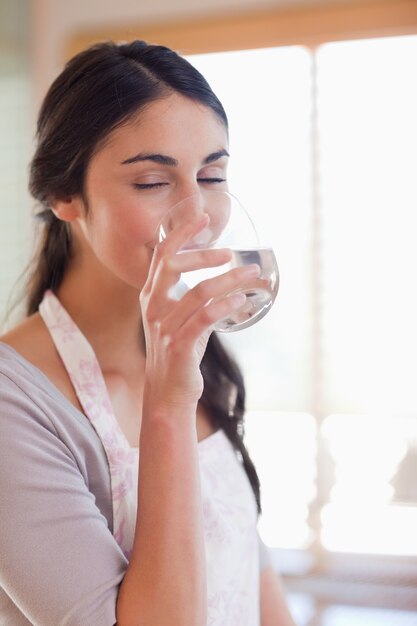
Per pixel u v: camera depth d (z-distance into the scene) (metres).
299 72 3.68
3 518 0.85
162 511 0.87
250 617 1.14
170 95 0.97
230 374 1.27
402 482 3.69
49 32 3.83
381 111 3.63
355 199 3.69
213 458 1.17
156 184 0.98
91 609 0.84
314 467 3.77
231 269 0.84
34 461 0.88
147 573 0.86
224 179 1.04
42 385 0.99
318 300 3.72
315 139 3.67
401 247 3.66
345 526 3.72
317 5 3.60
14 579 0.84
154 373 0.88
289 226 3.74
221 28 3.70
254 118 3.74
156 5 3.75
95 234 1.02
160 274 0.81
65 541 0.86
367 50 3.61
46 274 1.15
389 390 3.70
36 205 1.18
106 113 0.97
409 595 3.39
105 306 1.09
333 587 3.49
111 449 1.01
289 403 3.83
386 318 3.69
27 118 3.80
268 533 3.82
